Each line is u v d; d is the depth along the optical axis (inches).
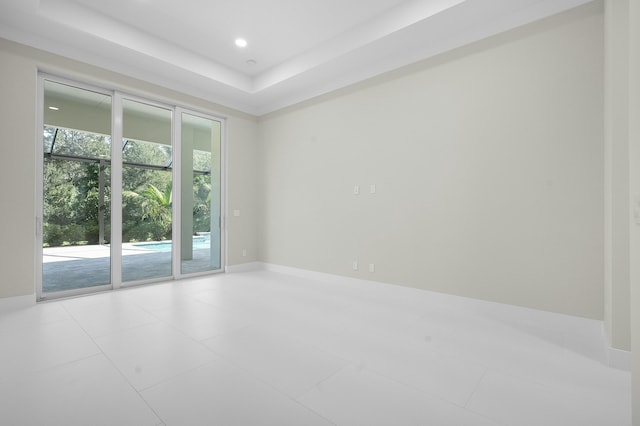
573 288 104.0
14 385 69.9
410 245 143.9
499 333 102.9
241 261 216.1
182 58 161.3
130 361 81.7
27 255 129.4
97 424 57.3
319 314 122.0
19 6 112.7
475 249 124.8
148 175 177.8
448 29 126.6
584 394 68.1
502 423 58.4
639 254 40.1
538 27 111.1
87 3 127.3
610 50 83.4
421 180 140.5
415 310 127.6
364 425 57.7
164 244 183.3
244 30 146.6
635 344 40.9
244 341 95.3
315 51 159.9
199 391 68.3
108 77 152.1
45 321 111.6
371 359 84.2
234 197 212.2
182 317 117.3
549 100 109.0
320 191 184.2
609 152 85.7
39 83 137.5
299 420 59.0
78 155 152.8
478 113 124.5
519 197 114.7
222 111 204.1
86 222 154.5
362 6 128.6
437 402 65.0
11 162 125.3
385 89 153.8
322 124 183.3
